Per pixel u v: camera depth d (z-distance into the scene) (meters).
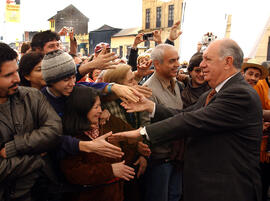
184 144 2.16
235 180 1.47
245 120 1.46
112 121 1.77
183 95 2.43
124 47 17.73
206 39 3.33
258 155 1.54
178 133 1.53
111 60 1.64
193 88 2.39
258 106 1.50
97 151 1.38
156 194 2.18
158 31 2.95
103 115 1.70
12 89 1.21
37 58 1.61
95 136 1.61
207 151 1.54
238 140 1.49
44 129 1.28
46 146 1.27
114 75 1.99
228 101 1.46
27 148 1.20
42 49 2.12
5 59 1.15
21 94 1.29
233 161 1.48
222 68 1.55
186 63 3.74
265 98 2.75
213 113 1.47
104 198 1.63
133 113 2.04
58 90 1.44
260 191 1.54
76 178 1.46
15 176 1.19
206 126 1.48
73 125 1.47
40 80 1.62
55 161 1.51
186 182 1.64
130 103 1.76
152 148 2.09
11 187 1.23
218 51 1.54
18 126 1.24
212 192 1.49
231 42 1.55
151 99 2.13
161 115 1.79
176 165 2.20
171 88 2.30
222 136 1.50
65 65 1.37
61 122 1.39
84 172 1.46
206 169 1.53
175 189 2.35
